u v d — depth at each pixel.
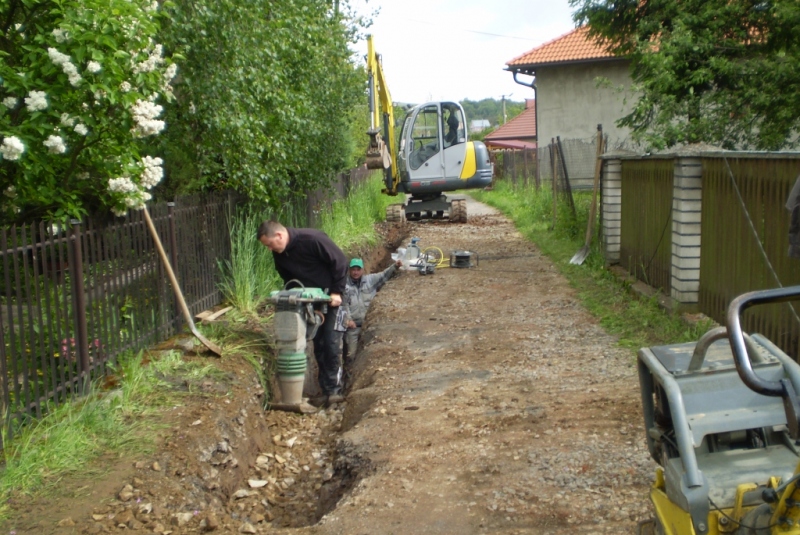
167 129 8.65
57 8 5.54
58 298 5.69
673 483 2.78
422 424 5.93
